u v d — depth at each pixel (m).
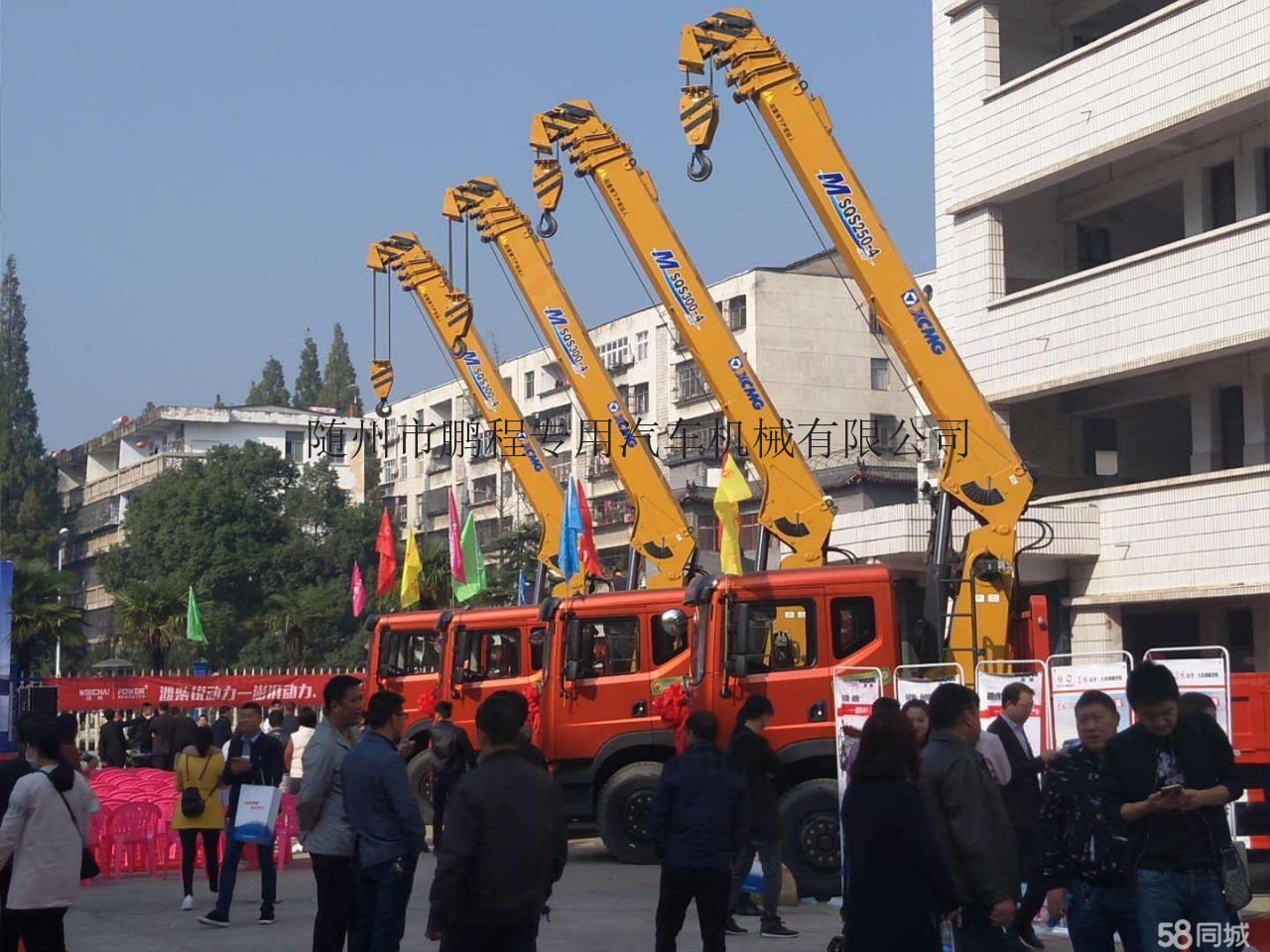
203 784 14.91
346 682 9.87
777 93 19.75
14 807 9.14
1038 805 10.99
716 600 16.70
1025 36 29.67
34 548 83.38
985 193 28.78
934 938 6.87
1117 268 26.30
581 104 23.59
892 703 7.28
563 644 18.81
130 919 14.16
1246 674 13.85
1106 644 26.67
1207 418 26.39
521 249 26.78
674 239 22.84
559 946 12.15
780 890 12.54
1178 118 24.86
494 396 29.02
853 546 28.34
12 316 91.12
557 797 7.45
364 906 9.26
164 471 71.25
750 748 12.46
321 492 64.19
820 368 52.16
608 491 56.91
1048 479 29.16
